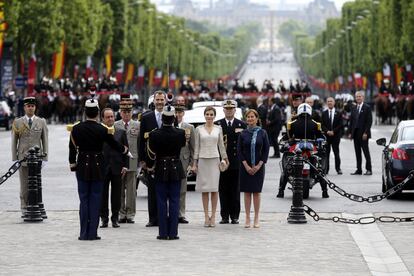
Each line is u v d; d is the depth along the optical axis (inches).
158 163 1939.0
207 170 2121.1
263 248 1829.5
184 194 2185.0
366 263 1679.4
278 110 4202.8
